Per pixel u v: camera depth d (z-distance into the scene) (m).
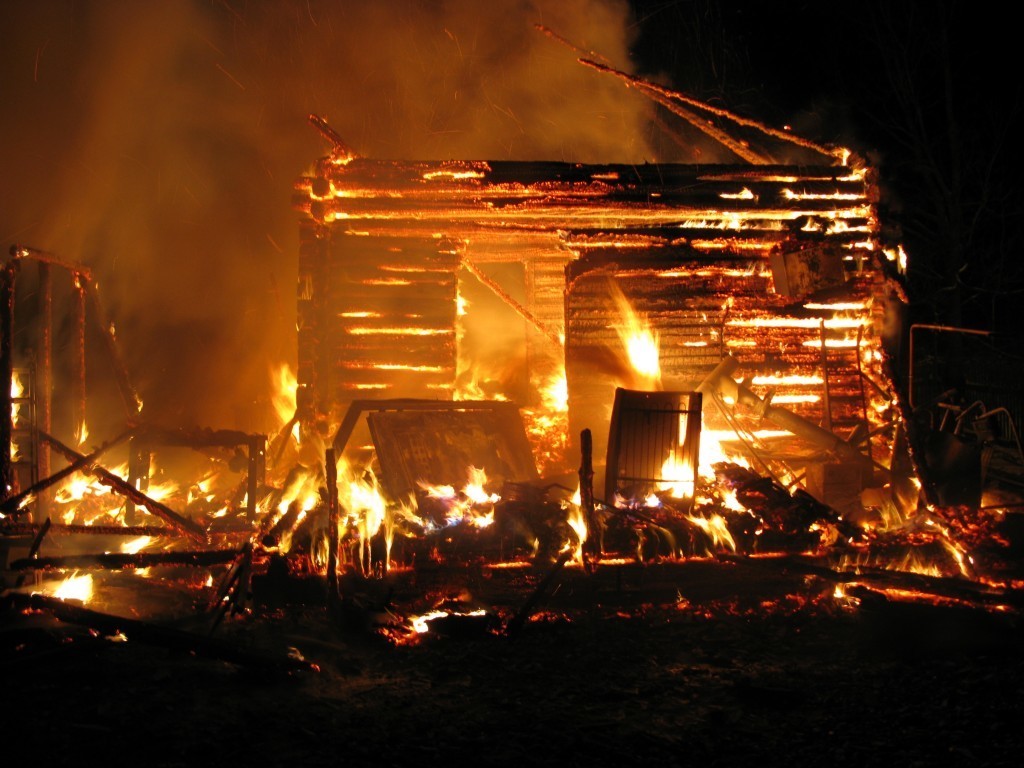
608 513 9.24
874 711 5.75
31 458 10.36
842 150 13.80
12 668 6.13
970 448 11.12
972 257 21.11
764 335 13.18
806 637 7.30
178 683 6.06
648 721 5.61
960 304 20.25
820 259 12.86
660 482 10.09
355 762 4.98
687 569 8.55
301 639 7.01
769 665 6.66
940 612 7.46
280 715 5.57
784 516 9.63
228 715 5.58
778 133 14.12
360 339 12.98
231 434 11.09
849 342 13.33
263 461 11.59
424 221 13.10
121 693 5.83
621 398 10.19
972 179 21.00
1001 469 12.88
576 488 10.63
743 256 13.25
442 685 6.22
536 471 11.66
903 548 9.40
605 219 13.42
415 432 11.20
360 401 11.51
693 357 13.03
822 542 9.59
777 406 11.87
